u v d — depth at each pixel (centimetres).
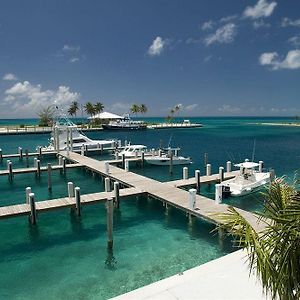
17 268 1298
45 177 3066
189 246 1489
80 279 1205
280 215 488
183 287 911
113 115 9681
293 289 484
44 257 1395
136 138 7556
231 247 1466
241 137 8038
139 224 1784
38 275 1241
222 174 2545
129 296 873
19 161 3978
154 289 904
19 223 1778
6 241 1562
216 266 1029
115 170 2920
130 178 2558
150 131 10181
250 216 1591
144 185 2300
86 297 1084
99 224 1780
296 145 6000
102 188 2656
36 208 1731
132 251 1441
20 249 1476
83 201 1858
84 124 10412
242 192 2161
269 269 481
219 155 4600
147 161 3534
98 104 10419
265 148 5494
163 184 2339
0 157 3941
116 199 1967
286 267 476
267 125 16538
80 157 3738
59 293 1111
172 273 1239
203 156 4506
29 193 1827
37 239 1585
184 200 1900
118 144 4847
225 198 2164
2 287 1155
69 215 1897
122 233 1656
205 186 2638
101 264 1322
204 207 1755
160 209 2017
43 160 4044
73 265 1318
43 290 1131
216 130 11425
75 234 1644
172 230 1692
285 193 557
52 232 1667
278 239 486
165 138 7594
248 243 494
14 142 6431
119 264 1318
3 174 2852
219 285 916
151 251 1440
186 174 2538
